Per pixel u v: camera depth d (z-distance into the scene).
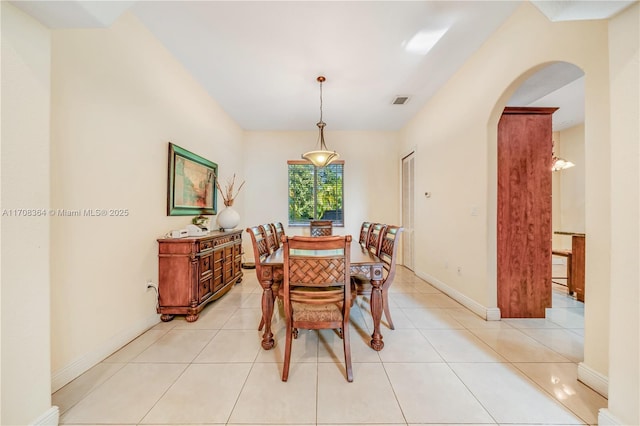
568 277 3.18
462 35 2.30
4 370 1.04
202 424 1.21
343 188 5.11
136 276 2.10
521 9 1.98
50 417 1.17
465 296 2.75
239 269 3.62
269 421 1.23
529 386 1.48
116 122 1.91
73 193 1.57
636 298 1.07
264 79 3.06
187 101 2.90
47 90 1.19
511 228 2.43
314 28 2.19
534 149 2.42
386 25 2.15
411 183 4.52
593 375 1.44
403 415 1.27
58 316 1.47
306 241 1.52
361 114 4.21
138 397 1.39
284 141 5.11
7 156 1.04
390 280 2.20
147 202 2.25
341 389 1.46
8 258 1.05
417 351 1.86
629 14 1.08
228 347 1.92
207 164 3.36
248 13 2.02
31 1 1.03
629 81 1.09
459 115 2.86
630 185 1.09
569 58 1.62
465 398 1.39
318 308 1.67
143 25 2.17
